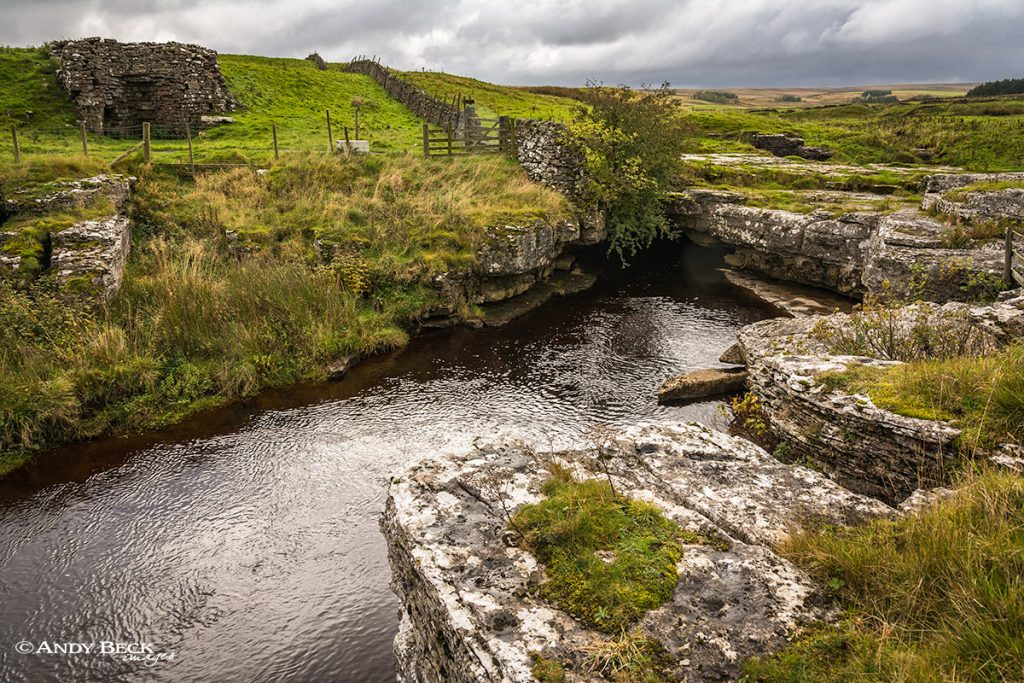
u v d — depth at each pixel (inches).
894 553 179.0
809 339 438.6
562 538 196.5
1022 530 173.3
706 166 1129.4
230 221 812.0
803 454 342.6
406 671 227.0
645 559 187.0
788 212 877.2
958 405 268.2
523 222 808.3
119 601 340.5
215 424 514.0
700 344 681.0
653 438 289.0
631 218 946.1
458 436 497.7
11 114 1152.8
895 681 136.0
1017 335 342.6
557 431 502.0
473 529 209.9
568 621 170.9
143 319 588.7
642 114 956.6
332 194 877.8
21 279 576.4
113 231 671.8
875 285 665.0
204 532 390.9
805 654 153.5
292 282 669.3
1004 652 135.0
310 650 313.6
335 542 384.2
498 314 770.2
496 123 1302.9
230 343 590.2
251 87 1526.8
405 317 714.2
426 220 807.7
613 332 721.6
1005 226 620.4
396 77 1761.8
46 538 383.6
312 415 531.8
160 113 1256.8
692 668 153.8
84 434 485.4
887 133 1599.4
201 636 321.1
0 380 471.2
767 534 208.2
